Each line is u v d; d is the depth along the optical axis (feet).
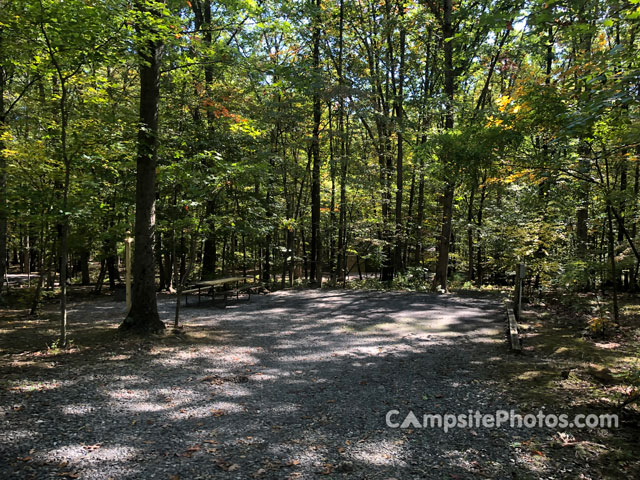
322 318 31.37
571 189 31.60
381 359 20.45
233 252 62.08
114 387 15.89
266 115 44.80
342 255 65.67
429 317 31.63
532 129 19.92
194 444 11.35
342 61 54.60
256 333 26.25
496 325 28.48
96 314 32.99
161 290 50.62
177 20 21.93
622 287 44.34
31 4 17.61
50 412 13.29
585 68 15.98
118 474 9.69
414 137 55.72
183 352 21.31
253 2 27.45
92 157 21.58
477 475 9.87
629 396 14.61
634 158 21.47
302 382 17.02
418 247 71.41
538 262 36.99
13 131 33.94
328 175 59.82
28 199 24.49
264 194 53.52
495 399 14.93
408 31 53.16
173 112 43.21
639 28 14.66
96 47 20.08
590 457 10.62
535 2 17.20
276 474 9.83
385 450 11.16
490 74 51.03
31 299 40.86
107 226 40.83
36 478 9.41
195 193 25.44
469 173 23.22
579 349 21.35
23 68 24.81
